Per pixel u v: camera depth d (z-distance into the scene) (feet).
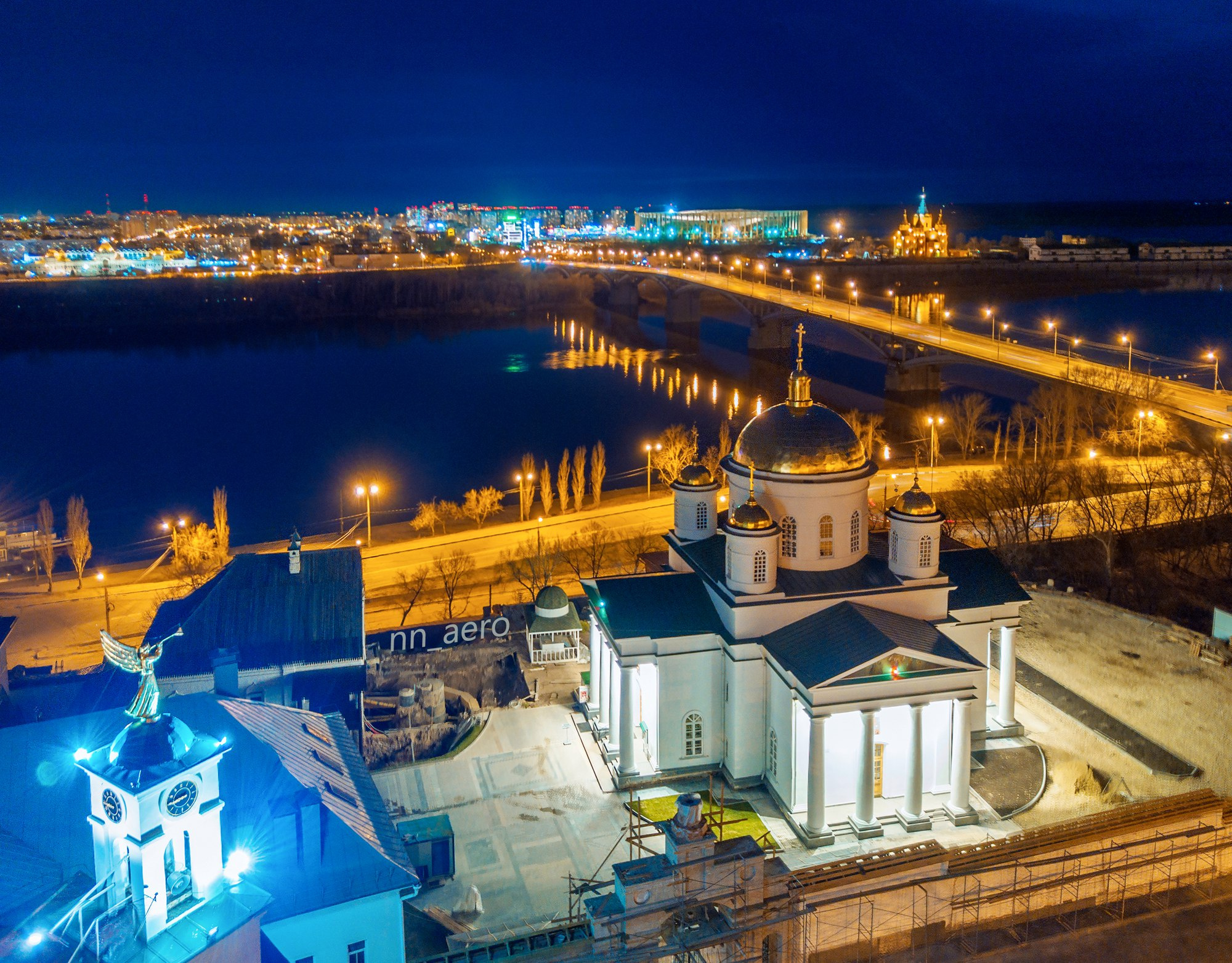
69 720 157.99
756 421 230.89
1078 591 327.88
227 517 469.57
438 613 332.80
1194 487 403.95
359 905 145.48
